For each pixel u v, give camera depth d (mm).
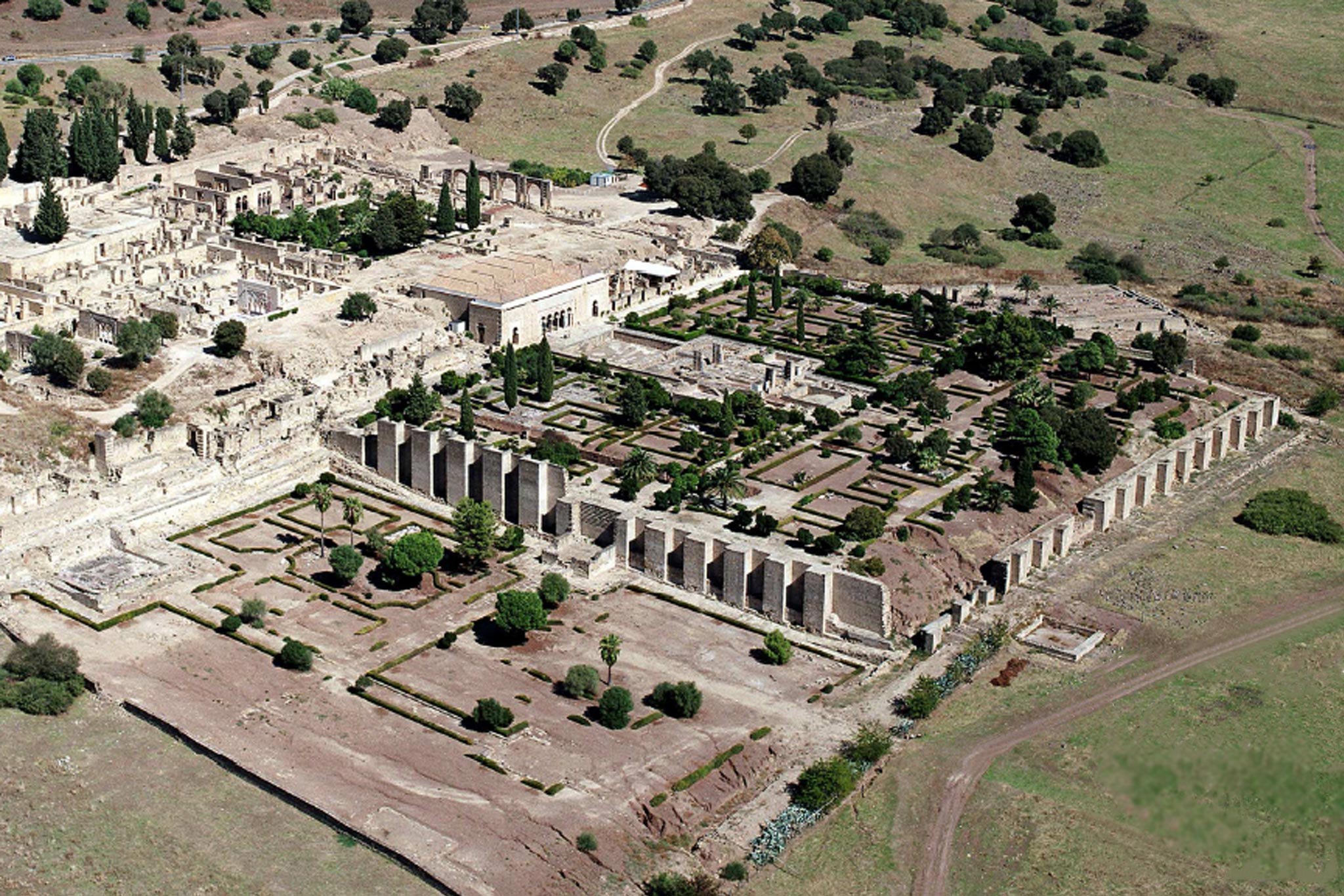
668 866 197875
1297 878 195375
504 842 198250
